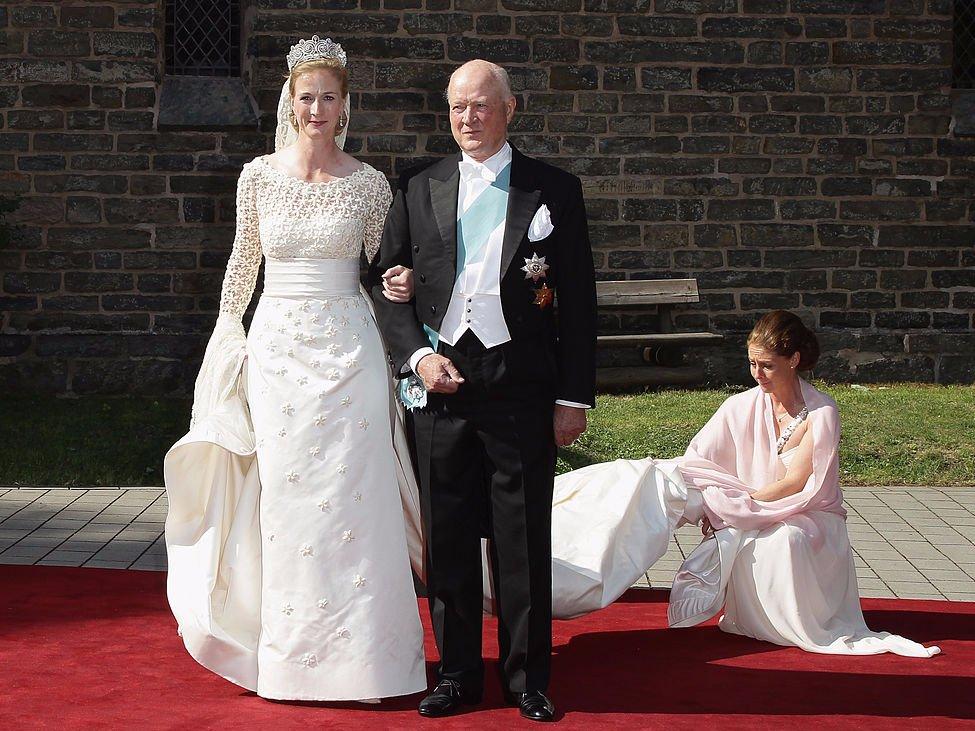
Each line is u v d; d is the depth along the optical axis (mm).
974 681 4965
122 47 12758
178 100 12914
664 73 13219
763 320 5855
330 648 4570
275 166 4906
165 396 12781
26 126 12742
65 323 12867
